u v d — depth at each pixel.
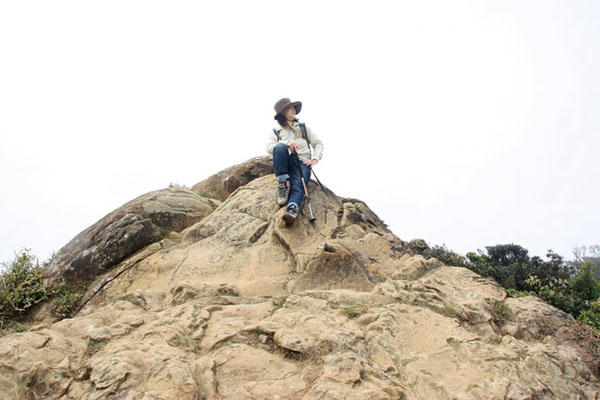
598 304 8.20
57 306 4.57
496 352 3.17
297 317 3.30
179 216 6.08
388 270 4.66
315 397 2.43
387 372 2.82
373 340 3.11
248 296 4.05
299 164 5.43
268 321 3.25
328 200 6.06
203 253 4.92
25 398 2.39
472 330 3.59
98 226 5.68
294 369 2.75
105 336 2.93
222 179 8.95
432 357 3.05
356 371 2.68
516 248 10.63
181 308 3.49
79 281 4.90
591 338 3.69
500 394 2.72
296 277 4.37
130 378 2.45
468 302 3.96
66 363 2.65
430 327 3.42
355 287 4.27
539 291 8.87
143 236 5.22
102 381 2.42
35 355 2.64
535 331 3.73
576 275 11.46
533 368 3.12
